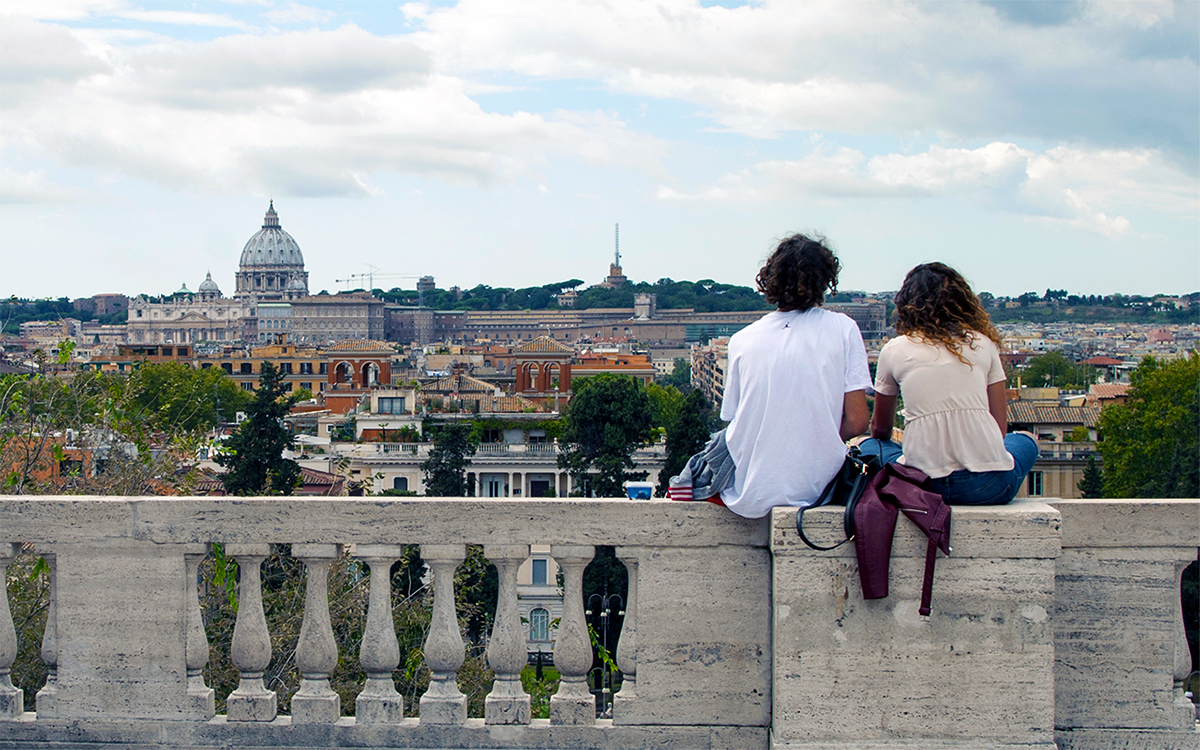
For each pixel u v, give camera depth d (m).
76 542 7.59
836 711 7.06
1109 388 93.94
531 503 7.43
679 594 7.41
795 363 7.14
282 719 7.62
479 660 12.66
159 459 21.31
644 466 81.44
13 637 7.76
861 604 7.04
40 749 7.62
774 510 7.08
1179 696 7.47
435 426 83.75
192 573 7.67
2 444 16.20
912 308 7.39
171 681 7.60
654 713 7.43
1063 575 7.44
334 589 14.16
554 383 140.88
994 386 7.44
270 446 58.28
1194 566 25.80
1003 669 7.00
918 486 7.09
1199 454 58.50
